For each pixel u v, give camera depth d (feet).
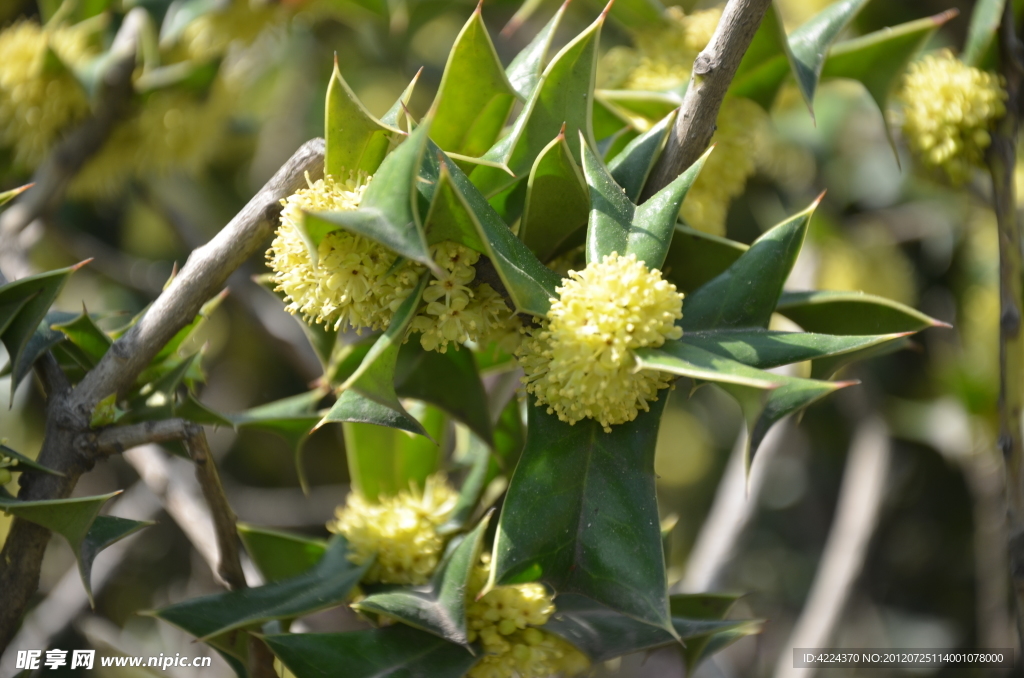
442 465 1.98
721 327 1.74
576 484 1.71
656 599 1.68
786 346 1.71
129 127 2.31
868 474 2.98
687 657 1.88
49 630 2.55
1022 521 1.90
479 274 1.72
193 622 1.76
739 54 1.75
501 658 1.80
